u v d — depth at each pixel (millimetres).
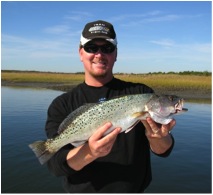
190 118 3766
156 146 906
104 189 869
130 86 1007
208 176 1825
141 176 914
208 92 7848
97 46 954
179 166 1992
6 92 7422
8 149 2283
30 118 3549
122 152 889
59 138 871
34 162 2029
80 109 869
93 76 971
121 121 863
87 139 864
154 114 867
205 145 2480
